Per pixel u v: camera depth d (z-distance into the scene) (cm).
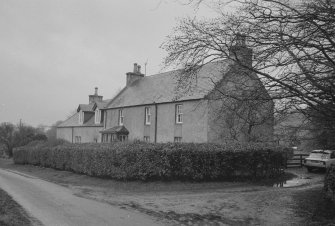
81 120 4888
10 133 5038
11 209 1011
